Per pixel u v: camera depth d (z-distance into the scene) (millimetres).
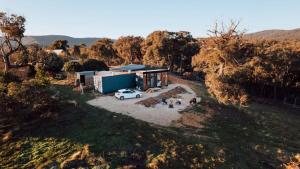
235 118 34156
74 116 26375
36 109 25172
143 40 105500
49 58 54500
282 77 56531
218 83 38312
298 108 53844
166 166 19234
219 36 48625
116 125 24781
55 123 24359
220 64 48531
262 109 43312
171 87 48469
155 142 22516
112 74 43844
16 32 45312
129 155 20031
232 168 20703
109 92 41188
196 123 29438
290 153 25562
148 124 26547
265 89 64062
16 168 17812
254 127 32406
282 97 61719
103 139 21781
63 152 19719
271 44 67500
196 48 85938
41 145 20578
